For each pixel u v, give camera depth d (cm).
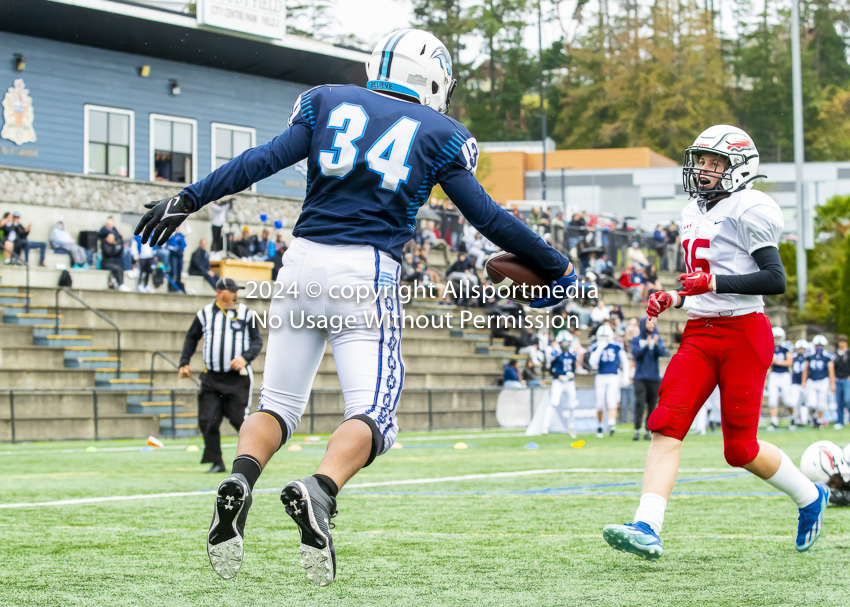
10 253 5034
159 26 5788
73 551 1254
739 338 1108
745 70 19612
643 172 12188
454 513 1656
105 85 6094
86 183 5666
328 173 838
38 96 5825
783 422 6412
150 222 833
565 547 1289
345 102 852
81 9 5484
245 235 5825
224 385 2486
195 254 5612
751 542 1317
